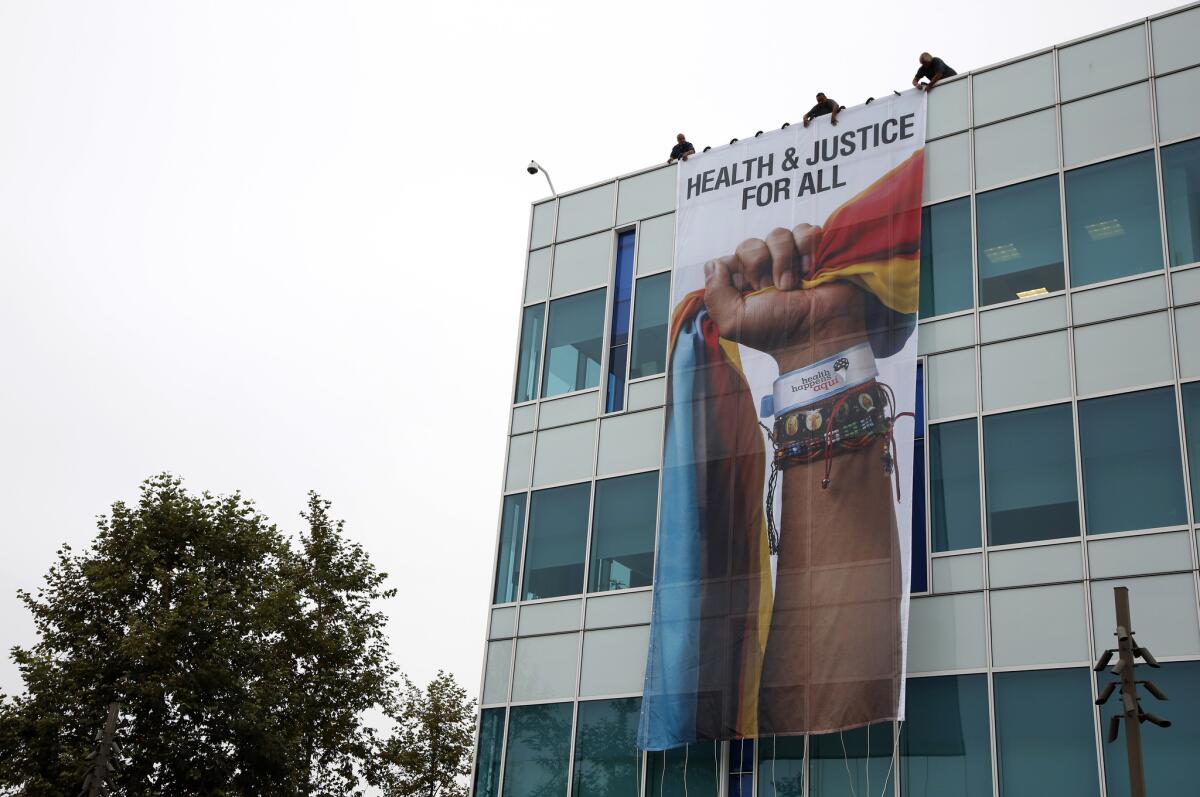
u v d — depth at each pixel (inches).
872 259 1058.1
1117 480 893.8
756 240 1137.4
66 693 1400.1
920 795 884.6
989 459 956.0
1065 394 941.2
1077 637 865.5
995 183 1038.4
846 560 968.3
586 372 1229.1
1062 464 922.1
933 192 1068.5
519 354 1293.1
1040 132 1031.0
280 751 1470.2
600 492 1160.8
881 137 1103.0
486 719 1131.9
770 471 1042.1
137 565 1492.4
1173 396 894.4
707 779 987.9
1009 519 928.3
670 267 1214.9
